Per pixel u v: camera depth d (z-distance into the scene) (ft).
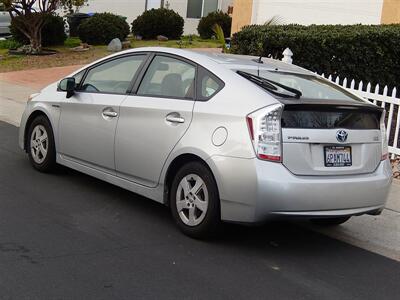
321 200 15.23
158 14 71.15
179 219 16.90
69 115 20.88
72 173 22.88
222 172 15.33
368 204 16.24
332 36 32.76
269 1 50.96
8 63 56.08
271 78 17.44
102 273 13.89
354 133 16.19
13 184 20.85
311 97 16.67
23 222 17.02
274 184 14.75
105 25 66.18
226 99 16.08
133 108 18.30
